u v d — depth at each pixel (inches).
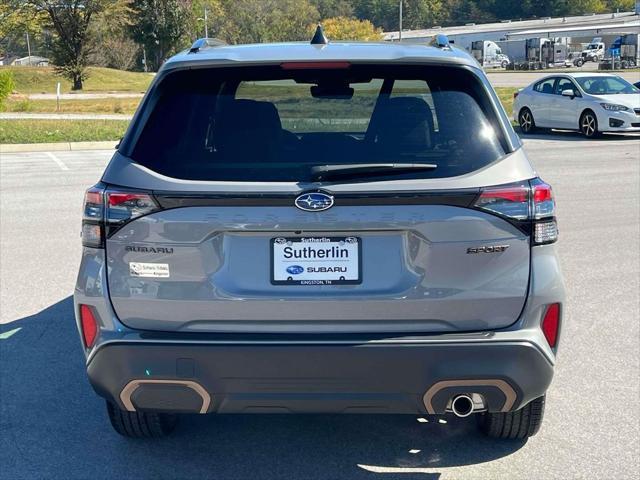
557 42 2965.1
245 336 126.3
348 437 164.4
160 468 151.6
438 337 125.6
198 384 126.6
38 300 260.5
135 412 153.2
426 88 138.6
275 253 125.9
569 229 363.9
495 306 127.5
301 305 125.7
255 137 131.8
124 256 128.7
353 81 140.6
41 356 210.5
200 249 126.0
